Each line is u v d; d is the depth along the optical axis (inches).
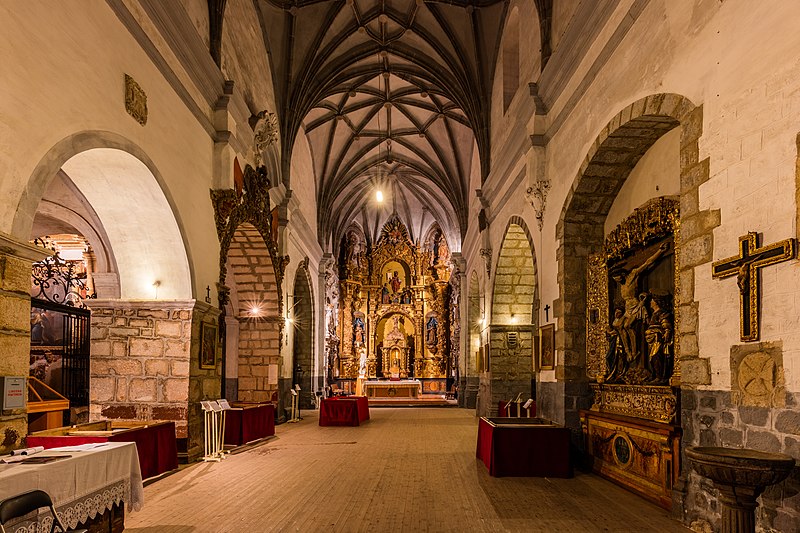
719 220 185.2
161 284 339.6
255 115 476.7
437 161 874.1
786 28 156.5
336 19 573.0
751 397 166.6
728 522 152.9
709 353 189.3
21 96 185.9
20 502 135.0
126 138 258.8
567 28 313.9
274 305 572.4
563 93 350.9
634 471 264.8
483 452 339.9
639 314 275.6
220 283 394.6
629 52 255.1
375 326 1129.4
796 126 151.5
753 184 168.4
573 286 338.6
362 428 548.7
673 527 206.4
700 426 194.4
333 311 1050.1
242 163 443.2
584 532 202.1
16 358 183.2
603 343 312.7
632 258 291.0
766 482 143.5
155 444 287.3
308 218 796.0
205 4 377.1
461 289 901.8
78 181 291.3
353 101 751.1
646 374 267.7
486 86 589.6
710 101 192.1
